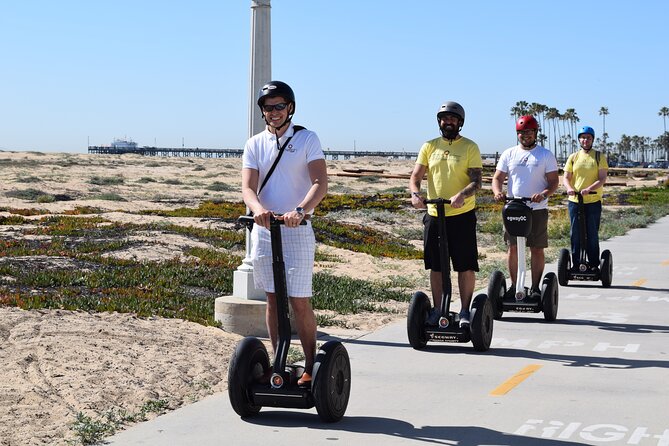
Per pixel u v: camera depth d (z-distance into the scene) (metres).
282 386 5.84
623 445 5.46
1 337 7.99
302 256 5.89
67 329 8.40
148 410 6.32
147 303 10.02
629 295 12.70
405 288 13.59
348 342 9.06
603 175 13.11
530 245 10.23
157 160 119.25
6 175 62.22
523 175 10.05
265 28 10.16
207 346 8.45
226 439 5.58
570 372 7.59
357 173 81.00
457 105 8.21
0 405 6.18
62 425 5.84
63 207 29.77
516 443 5.50
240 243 17.05
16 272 11.59
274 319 6.13
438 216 8.16
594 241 13.39
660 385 7.09
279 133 5.93
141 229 17.67
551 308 10.25
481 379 7.32
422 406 6.43
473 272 8.54
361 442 5.51
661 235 24.45
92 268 12.55
